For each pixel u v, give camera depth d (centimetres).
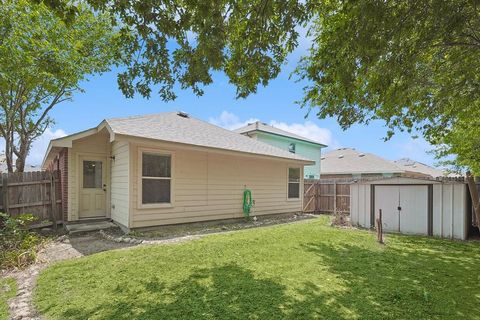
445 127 675
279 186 1193
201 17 306
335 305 333
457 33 361
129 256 521
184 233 759
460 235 760
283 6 323
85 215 872
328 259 526
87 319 297
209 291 367
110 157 912
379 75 405
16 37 710
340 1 356
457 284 407
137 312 311
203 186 911
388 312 319
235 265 478
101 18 1152
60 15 298
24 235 629
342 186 1327
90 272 437
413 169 2567
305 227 902
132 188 745
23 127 1273
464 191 766
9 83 805
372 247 634
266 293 364
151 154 790
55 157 1047
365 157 2370
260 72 394
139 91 411
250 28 348
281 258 527
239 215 1023
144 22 324
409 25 328
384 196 900
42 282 397
